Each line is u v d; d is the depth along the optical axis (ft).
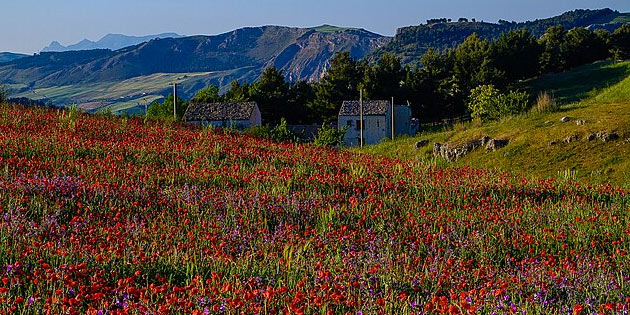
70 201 38.17
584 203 50.90
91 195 40.24
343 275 25.38
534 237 39.27
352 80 304.71
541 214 45.93
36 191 39.22
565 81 309.01
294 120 303.07
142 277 25.41
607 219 44.65
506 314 22.47
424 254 34.55
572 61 360.28
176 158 58.08
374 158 71.05
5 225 29.99
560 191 57.41
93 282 22.53
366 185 50.85
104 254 27.04
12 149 52.60
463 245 35.81
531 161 94.99
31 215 34.71
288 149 71.31
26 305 20.44
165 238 32.50
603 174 84.02
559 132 101.19
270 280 25.38
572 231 41.27
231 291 22.56
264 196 43.19
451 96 289.94
